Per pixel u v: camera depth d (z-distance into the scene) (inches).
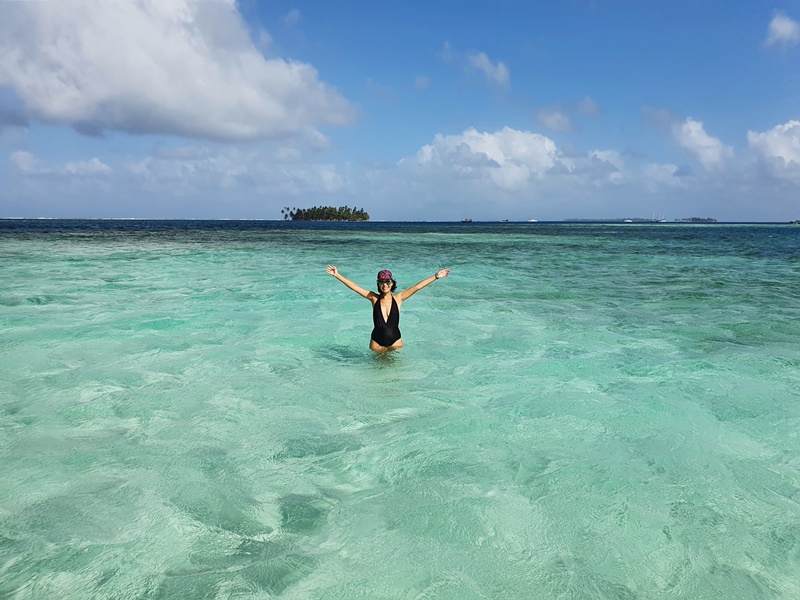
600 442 188.5
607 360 294.2
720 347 324.8
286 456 175.6
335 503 147.1
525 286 607.8
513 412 216.2
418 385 249.6
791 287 600.7
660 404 225.8
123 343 320.8
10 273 649.6
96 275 642.8
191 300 476.4
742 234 2908.5
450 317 416.8
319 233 2635.3
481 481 159.9
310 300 484.1
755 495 152.8
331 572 117.7
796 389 246.2
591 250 1332.4
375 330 307.3
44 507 142.4
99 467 165.8
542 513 142.2
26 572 116.2
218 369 271.6
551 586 113.8
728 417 212.1
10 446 179.9
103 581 113.7
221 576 115.7
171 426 199.0
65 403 220.8
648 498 150.4
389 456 176.4
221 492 151.8
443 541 129.6
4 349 301.9
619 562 122.3
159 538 129.6
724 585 114.7
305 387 245.1
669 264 920.9
